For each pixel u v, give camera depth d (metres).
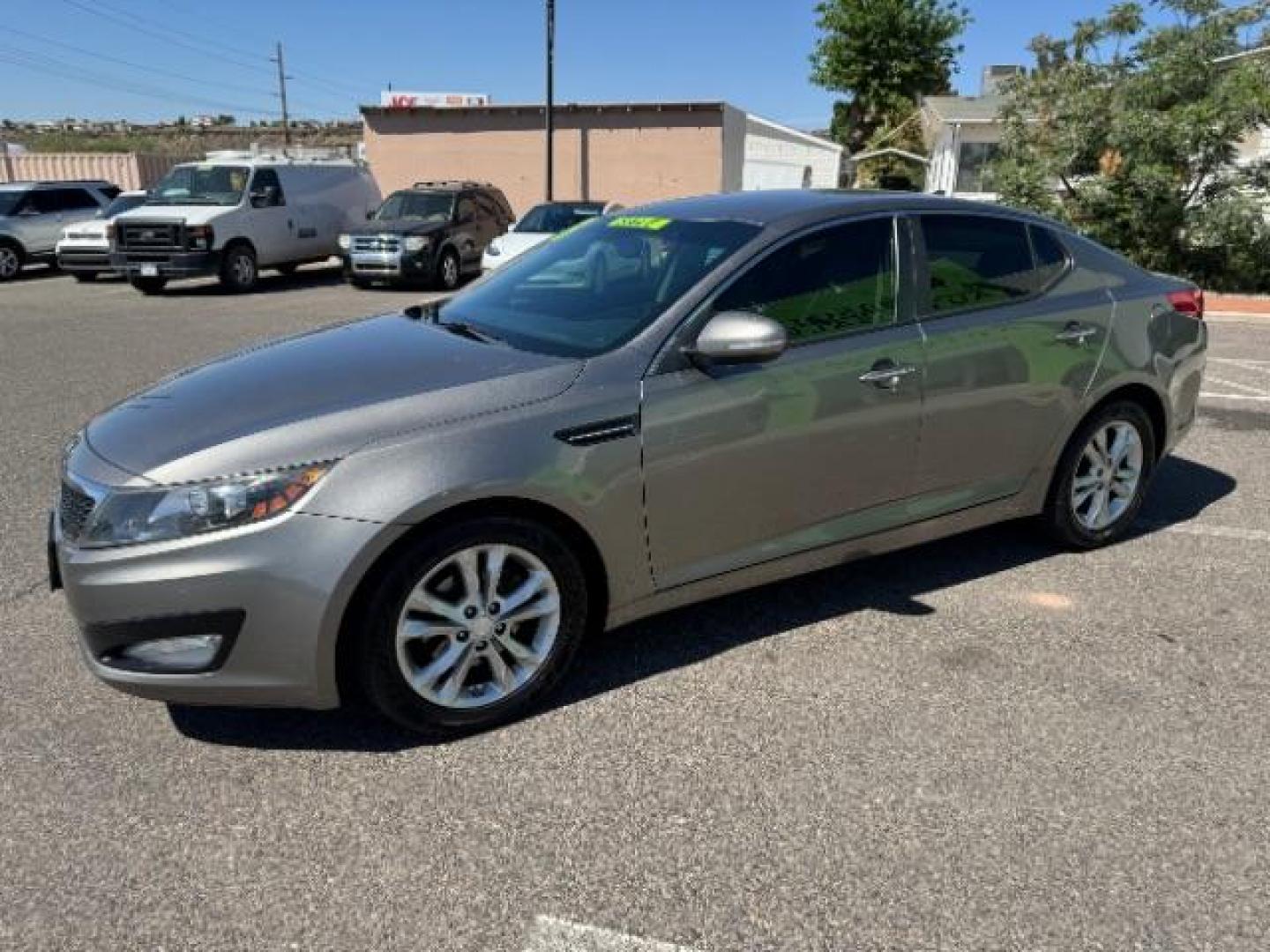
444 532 2.95
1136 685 3.45
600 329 3.44
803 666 3.57
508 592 3.16
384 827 2.71
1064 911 2.41
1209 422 7.14
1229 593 4.19
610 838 2.67
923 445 3.87
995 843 2.65
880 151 36.00
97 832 2.68
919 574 4.38
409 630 2.97
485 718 3.15
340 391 3.08
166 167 29.56
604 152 24.45
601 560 3.24
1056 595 4.17
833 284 3.67
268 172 16.97
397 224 16.84
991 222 4.15
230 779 2.92
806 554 3.70
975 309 3.99
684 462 3.29
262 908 2.42
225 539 2.74
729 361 3.33
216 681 2.83
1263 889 2.49
